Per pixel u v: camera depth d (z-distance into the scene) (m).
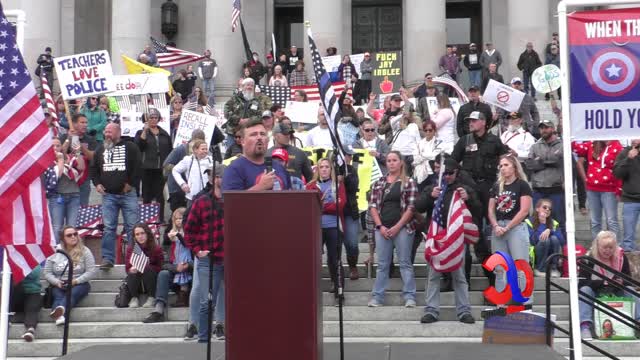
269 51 36.88
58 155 18.94
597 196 18.81
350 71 28.61
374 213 16.09
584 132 10.86
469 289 16.55
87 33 38.00
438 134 20.66
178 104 23.80
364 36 39.03
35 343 15.35
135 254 16.47
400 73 28.72
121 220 21.97
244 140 11.13
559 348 14.38
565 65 10.83
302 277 8.68
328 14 31.92
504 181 15.70
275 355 8.66
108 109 24.83
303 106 22.33
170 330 15.75
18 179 10.76
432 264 15.25
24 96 10.86
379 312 15.84
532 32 31.59
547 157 18.33
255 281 8.70
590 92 10.84
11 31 10.89
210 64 29.91
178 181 17.64
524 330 12.19
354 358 10.48
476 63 31.11
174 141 22.03
